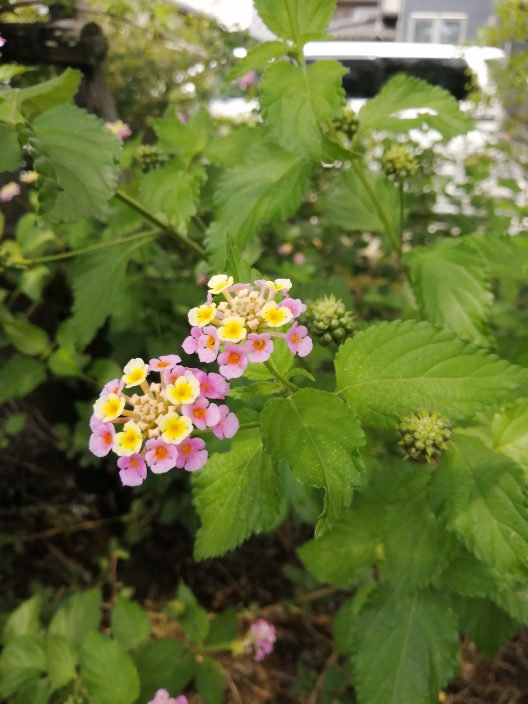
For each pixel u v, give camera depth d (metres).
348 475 0.11
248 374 0.14
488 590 0.16
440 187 0.43
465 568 0.17
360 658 0.17
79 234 0.29
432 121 0.18
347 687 0.27
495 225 0.28
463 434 0.15
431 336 0.13
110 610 0.32
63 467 0.37
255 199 0.18
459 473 0.14
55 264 0.30
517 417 0.15
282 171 0.18
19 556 0.33
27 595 0.32
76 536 0.35
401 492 0.16
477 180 0.42
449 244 0.18
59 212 0.16
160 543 0.35
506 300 0.29
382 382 0.14
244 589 0.33
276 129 0.16
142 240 0.22
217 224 0.18
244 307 0.12
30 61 0.29
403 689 0.17
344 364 0.14
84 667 0.18
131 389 0.24
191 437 0.12
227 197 0.18
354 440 0.11
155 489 0.32
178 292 0.30
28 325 0.27
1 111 0.17
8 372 0.27
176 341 0.30
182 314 0.31
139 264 0.32
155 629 0.31
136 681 0.18
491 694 0.28
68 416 0.37
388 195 0.22
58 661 0.19
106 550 0.35
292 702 0.28
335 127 0.20
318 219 0.46
